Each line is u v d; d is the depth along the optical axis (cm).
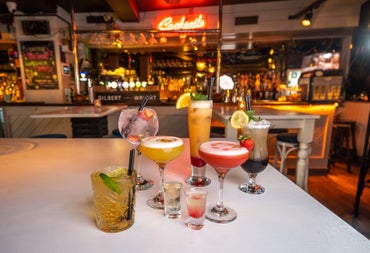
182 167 115
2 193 85
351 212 263
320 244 58
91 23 543
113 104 442
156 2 476
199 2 482
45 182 95
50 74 497
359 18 465
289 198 83
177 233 62
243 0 477
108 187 61
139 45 569
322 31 496
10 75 634
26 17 477
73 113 276
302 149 234
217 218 69
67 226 66
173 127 446
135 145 103
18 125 449
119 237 61
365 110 417
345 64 524
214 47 607
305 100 439
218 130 344
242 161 73
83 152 139
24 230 64
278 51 620
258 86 612
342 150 455
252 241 59
